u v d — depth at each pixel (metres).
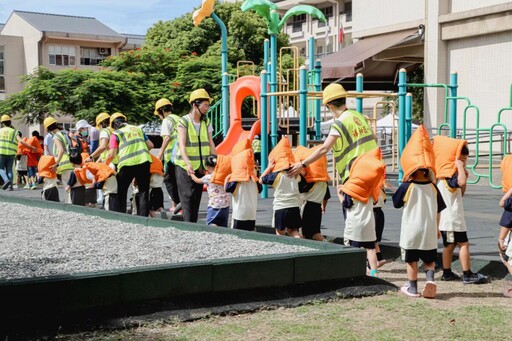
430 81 22.80
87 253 7.37
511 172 6.62
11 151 19.00
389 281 7.00
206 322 5.29
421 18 23.53
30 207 12.15
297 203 8.20
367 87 27.59
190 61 30.20
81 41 51.75
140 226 9.49
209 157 9.14
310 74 18.56
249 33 39.31
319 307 5.82
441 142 6.99
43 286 4.95
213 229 8.67
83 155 12.62
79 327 4.97
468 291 6.55
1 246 7.98
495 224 10.45
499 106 20.67
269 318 5.44
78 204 11.89
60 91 29.53
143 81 30.20
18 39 51.47
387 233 9.58
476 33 21.08
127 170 10.27
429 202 6.23
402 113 13.98
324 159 8.34
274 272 5.97
